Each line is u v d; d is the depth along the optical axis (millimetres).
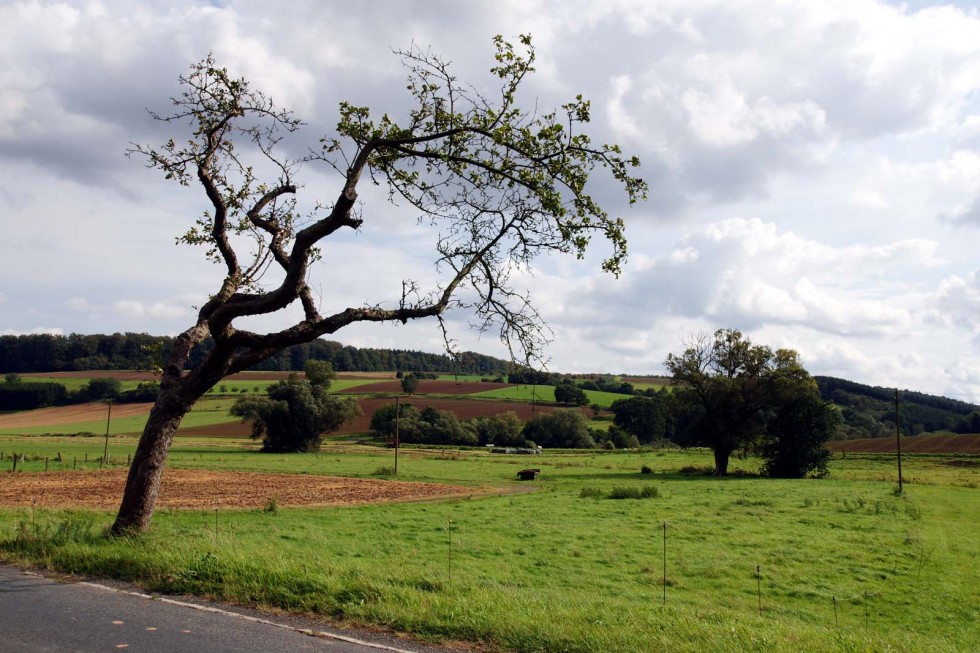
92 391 129125
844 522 30047
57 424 114438
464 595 9227
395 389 134750
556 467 77312
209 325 12438
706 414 70875
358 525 27234
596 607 10086
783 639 7891
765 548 23391
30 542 10547
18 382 126938
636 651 6574
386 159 13930
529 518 30984
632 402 124938
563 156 12859
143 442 12406
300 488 44625
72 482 41250
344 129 13445
